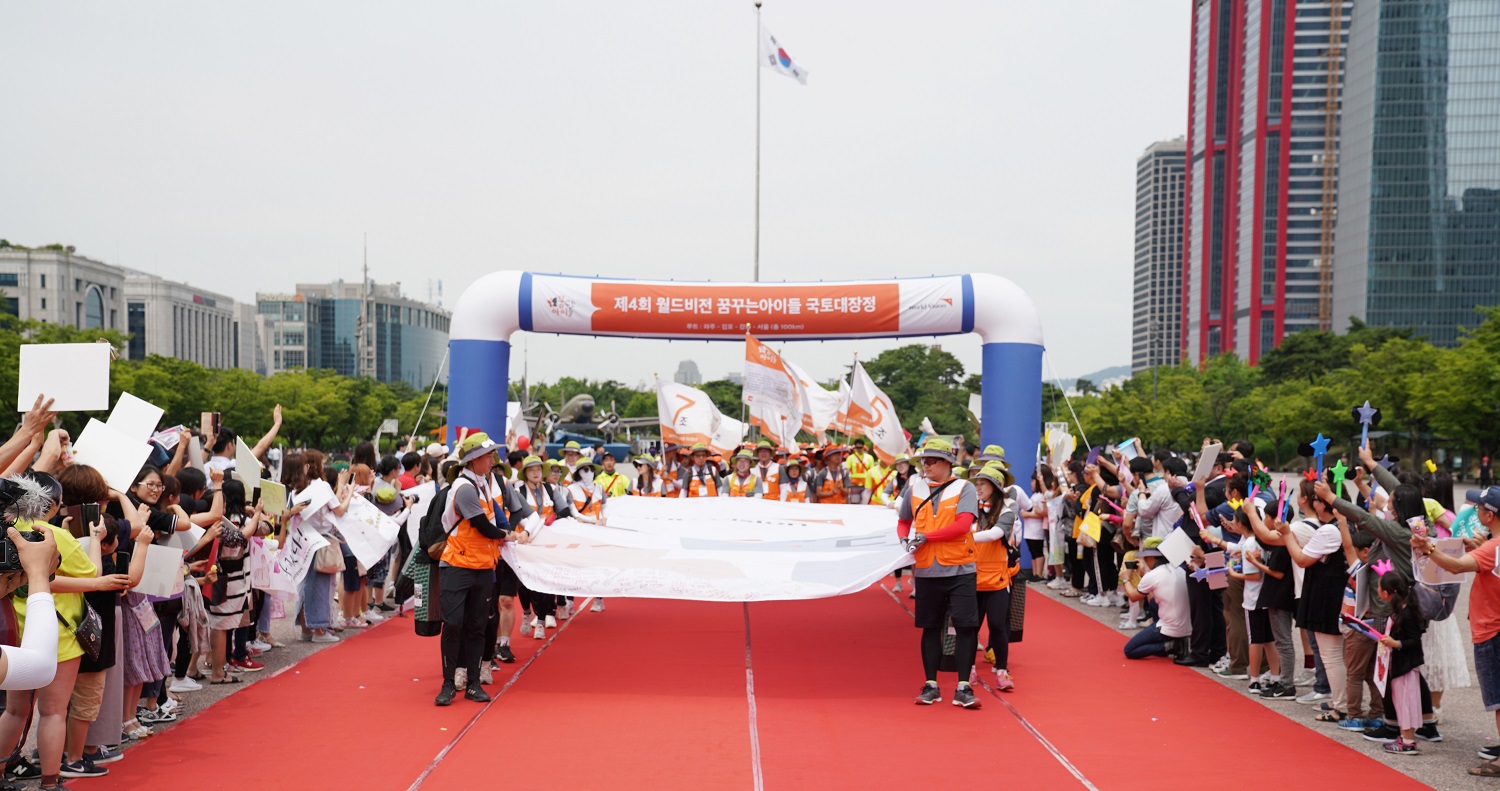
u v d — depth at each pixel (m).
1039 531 14.68
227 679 8.75
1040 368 14.93
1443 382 47.69
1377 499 9.73
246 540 8.66
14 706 5.57
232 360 171.12
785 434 15.92
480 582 8.16
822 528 11.28
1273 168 145.38
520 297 15.05
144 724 7.26
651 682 8.95
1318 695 8.27
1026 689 8.80
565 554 9.41
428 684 8.75
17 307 105.19
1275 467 68.81
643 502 13.24
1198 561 9.59
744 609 12.88
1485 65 121.88
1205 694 8.62
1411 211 124.31
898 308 14.98
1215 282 158.50
